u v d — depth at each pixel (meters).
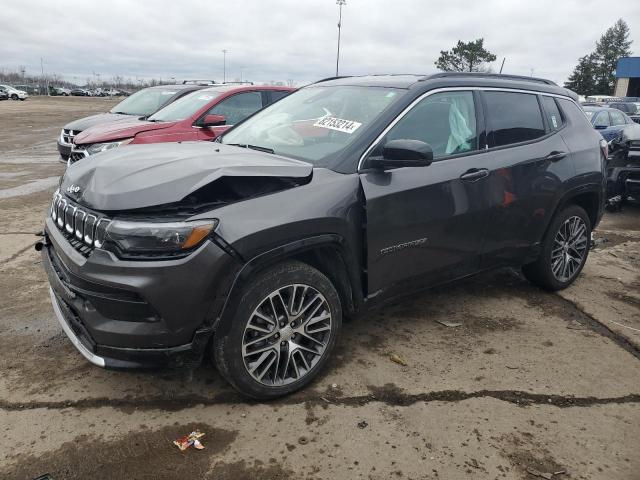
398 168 3.36
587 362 3.55
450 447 2.72
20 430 2.76
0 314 4.02
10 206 7.56
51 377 3.22
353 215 3.12
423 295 4.61
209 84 10.45
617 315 4.30
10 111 33.22
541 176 4.19
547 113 4.46
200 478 2.49
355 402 3.06
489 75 4.19
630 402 3.13
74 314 2.88
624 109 24.45
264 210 2.78
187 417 2.90
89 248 2.71
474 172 3.73
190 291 2.58
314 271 3.03
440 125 3.67
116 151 3.45
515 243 4.17
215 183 2.74
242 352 2.83
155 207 2.60
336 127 3.51
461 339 3.82
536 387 3.25
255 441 2.73
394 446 2.71
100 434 2.75
